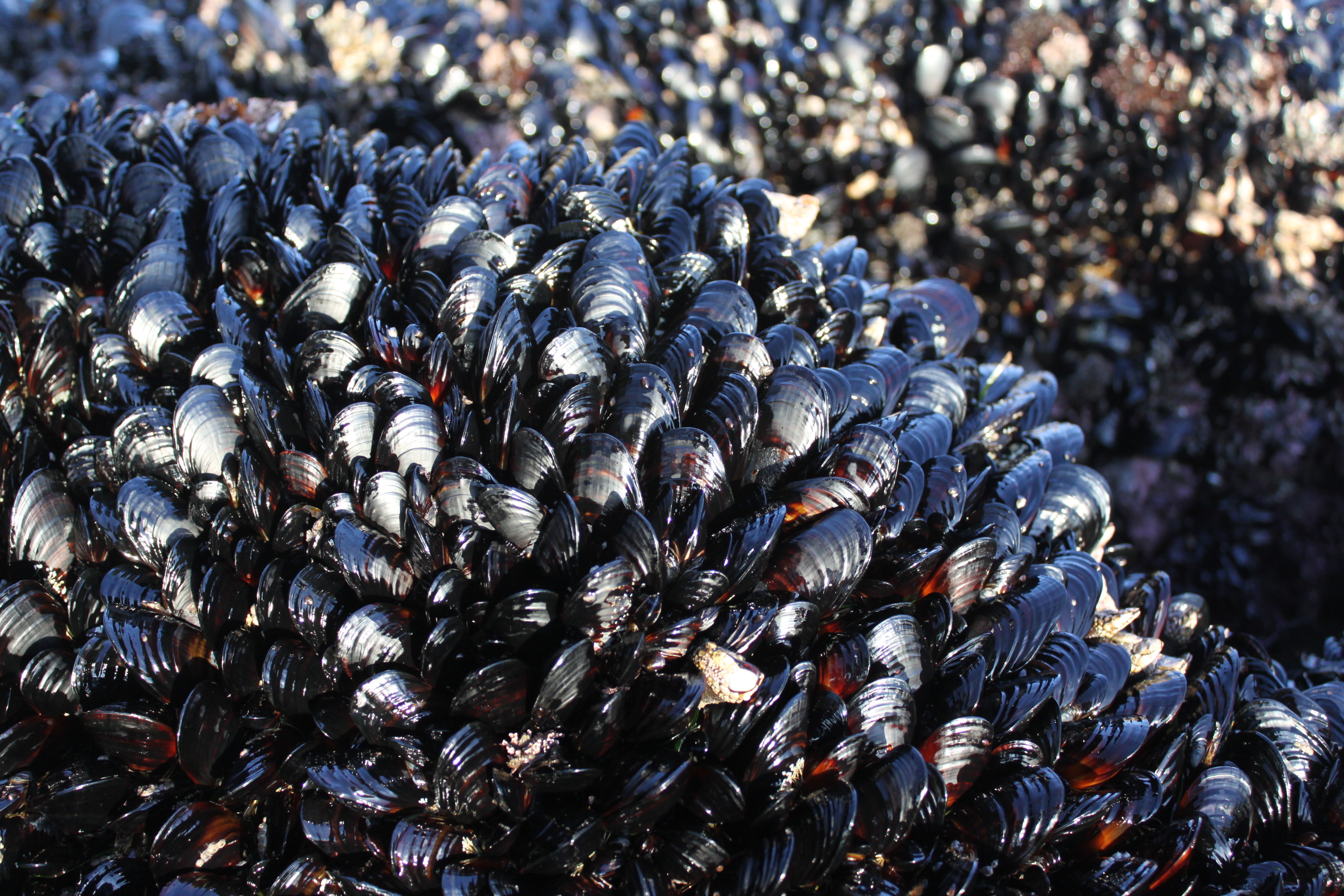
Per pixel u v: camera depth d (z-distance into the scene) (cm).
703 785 88
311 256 100
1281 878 91
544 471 90
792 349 97
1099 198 156
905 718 89
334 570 91
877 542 93
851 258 108
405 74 158
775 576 91
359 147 110
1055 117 153
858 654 90
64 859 91
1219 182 152
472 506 90
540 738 88
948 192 160
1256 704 98
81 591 93
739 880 86
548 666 87
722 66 158
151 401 96
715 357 94
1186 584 148
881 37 158
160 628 91
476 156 143
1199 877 91
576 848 86
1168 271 158
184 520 93
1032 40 153
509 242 99
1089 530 102
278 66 160
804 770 89
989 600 94
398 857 87
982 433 102
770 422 93
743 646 89
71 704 92
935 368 102
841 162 157
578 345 92
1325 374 150
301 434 94
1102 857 91
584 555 89
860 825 88
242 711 91
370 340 94
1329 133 152
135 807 91
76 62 177
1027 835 89
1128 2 155
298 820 90
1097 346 158
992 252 158
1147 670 97
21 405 98
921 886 88
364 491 91
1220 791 93
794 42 159
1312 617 143
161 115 115
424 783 88
